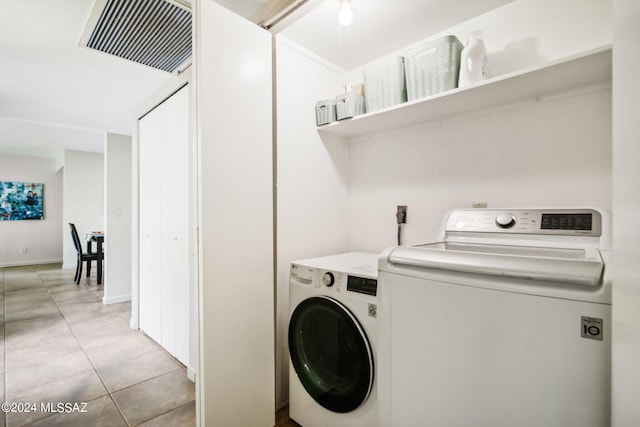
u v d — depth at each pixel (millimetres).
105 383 1940
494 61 1535
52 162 6543
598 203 1270
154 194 2619
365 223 2104
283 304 1688
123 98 2695
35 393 1823
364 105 1812
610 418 644
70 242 5895
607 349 654
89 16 1642
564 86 1302
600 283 671
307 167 1859
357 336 1223
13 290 4266
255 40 1486
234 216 1389
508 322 783
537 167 1424
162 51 1955
